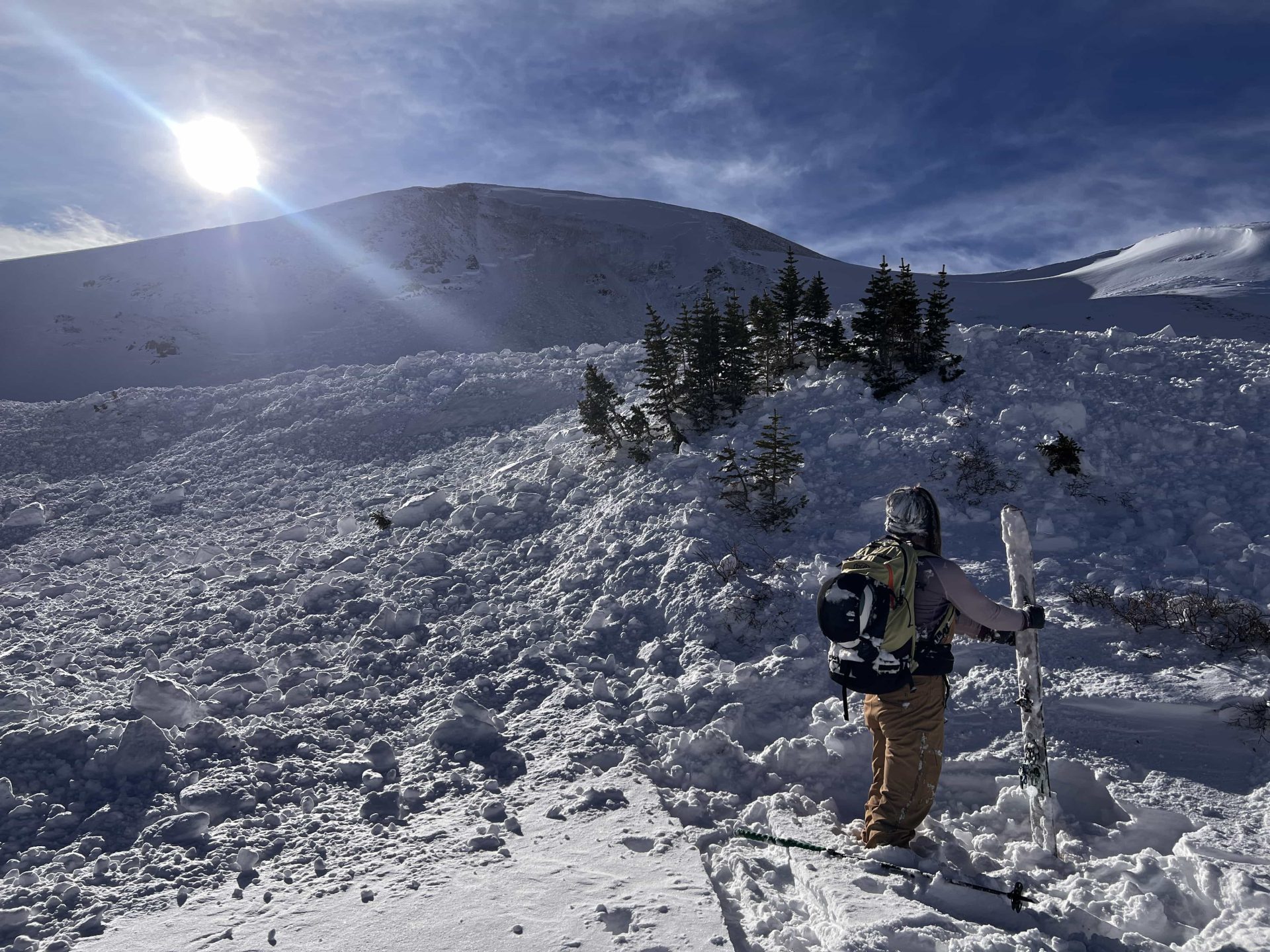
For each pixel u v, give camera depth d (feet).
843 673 11.43
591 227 325.83
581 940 9.40
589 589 23.85
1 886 11.78
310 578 27.78
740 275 280.10
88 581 31.65
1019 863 11.27
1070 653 16.08
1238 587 17.62
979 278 354.33
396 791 14.43
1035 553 20.95
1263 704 13.38
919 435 27.63
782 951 9.34
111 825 13.35
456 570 27.20
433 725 17.11
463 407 52.37
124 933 10.41
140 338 180.65
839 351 34.63
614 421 34.40
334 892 11.15
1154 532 21.07
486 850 12.20
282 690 19.13
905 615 11.06
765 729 16.58
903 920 8.98
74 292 210.59
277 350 176.55
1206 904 9.39
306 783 14.83
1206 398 27.48
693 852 11.71
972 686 15.62
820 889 10.15
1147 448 24.97
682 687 18.06
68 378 160.56
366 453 48.67
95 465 52.85
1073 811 12.73
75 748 15.39
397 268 255.50
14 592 30.48
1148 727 13.82
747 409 33.40
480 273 269.44
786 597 20.83
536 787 14.40
